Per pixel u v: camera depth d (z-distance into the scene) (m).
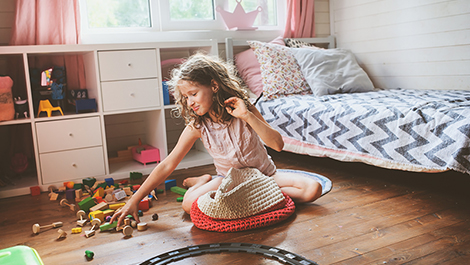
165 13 2.65
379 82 2.85
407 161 1.59
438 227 1.26
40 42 2.16
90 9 2.46
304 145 2.06
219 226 1.30
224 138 1.48
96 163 2.15
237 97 1.41
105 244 1.27
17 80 2.22
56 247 1.26
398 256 1.07
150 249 1.21
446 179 1.76
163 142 2.34
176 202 1.69
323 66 2.53
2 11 2.22
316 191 1.47
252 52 2.69
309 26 3.07
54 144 2.03
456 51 2.29
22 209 1.71
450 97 1.86
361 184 1.79
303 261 1.05
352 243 1.17
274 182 1.45
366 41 2.90
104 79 2.13
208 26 2.82
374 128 1.72
